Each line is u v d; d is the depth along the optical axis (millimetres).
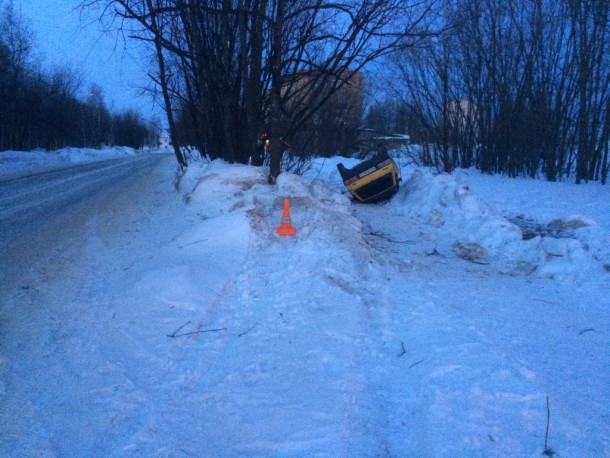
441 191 11562
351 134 29359
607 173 18938
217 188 10062
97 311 5117
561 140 19797
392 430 3125
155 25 8508
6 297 5648
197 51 11586
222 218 7547
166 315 4926
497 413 3217
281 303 5211
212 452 2896
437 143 23969
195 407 3365
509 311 5383
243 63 10961
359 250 6883
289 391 3531
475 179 19609
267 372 3811
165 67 14516
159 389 3604
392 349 4266
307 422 3148
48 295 5691
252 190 10062
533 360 4117
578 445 2895
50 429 3133
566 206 12242
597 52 17688
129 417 3266
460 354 4012
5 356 4129
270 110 11477
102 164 34250
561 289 6191
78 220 10672
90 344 4355
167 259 6512
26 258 7379
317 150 20594
